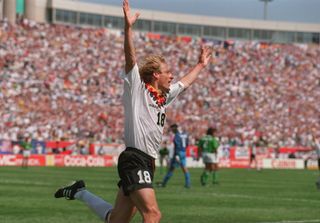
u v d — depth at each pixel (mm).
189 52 97812
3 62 76750
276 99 88750
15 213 17844
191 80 9523
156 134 8750
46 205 20203
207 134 33594
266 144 75438
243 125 80750
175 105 79875
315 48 105125
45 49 82750
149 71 8883
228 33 116750
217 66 93812
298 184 36594
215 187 32031
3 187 28094
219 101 84562
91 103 75750
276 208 21156
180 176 44344
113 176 40344
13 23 85250
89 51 86250
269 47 102500
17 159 58531
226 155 68875
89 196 9547
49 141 62656
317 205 22703
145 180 8516
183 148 31109
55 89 75812
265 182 38125
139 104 8695
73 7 103125
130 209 8836
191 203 22250
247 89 89500
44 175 39812
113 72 83688
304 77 96125
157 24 111812
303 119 85125
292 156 74250
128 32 8547
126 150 8719
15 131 64562
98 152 64500
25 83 74438
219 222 16641
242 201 23688
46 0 101000
